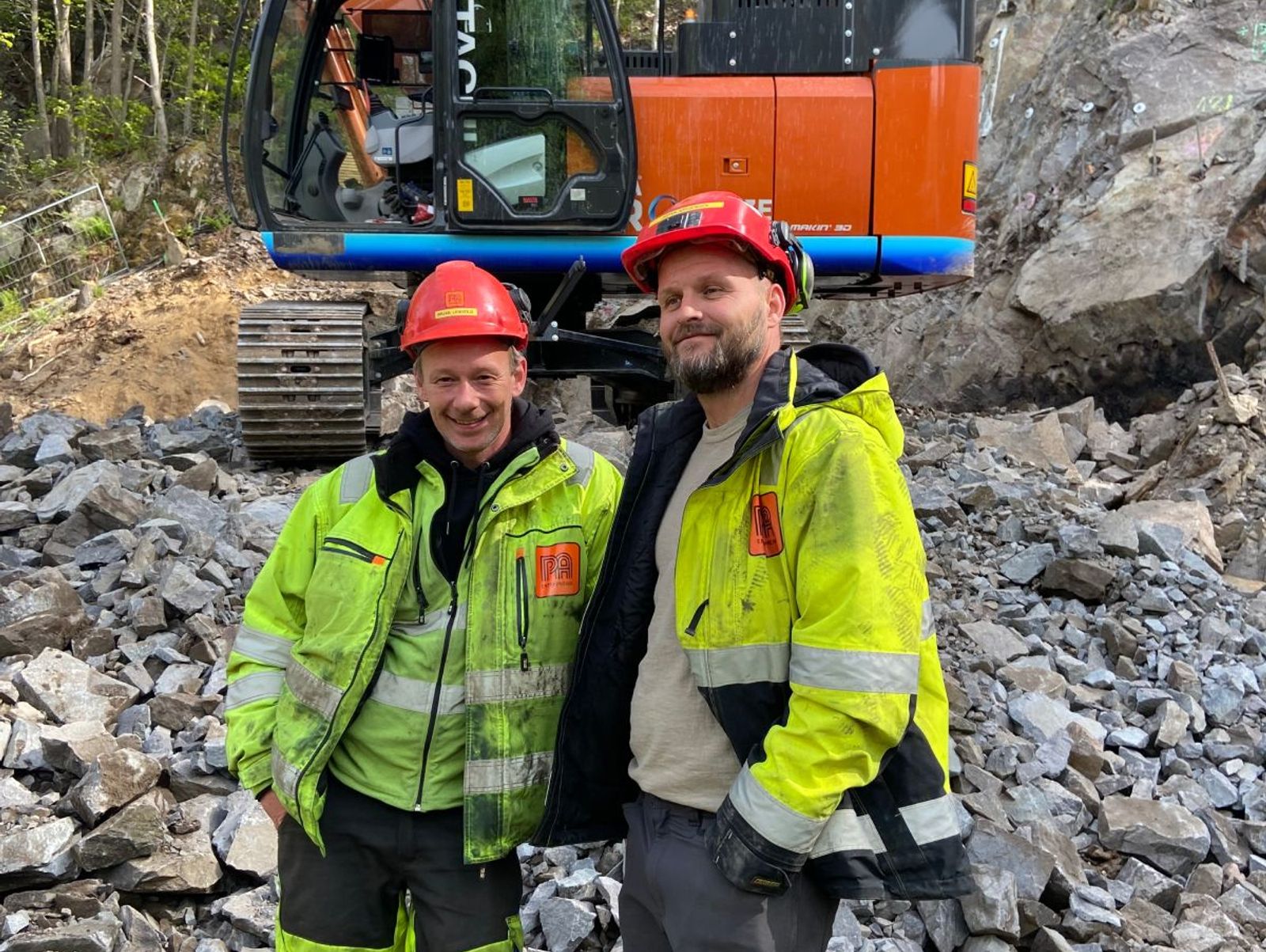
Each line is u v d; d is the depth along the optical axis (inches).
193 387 612.7
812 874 77.0
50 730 151.8
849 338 499.2
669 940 81.6
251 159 268.8
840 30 275.4
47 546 218.1
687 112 269.0
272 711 91.4
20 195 837.2
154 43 888.9
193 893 129.0
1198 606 215.2
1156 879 133.9
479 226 265.4
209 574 198.5
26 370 638.5
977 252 456.8
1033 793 146.4
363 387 288.7
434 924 89.8
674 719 79.9
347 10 287.4
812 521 74.1
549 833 86.9
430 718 88.0
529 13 259.4
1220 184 380.8
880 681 70.9
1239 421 306.7
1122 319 377.7
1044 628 202.2
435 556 88.9
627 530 86.0
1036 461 323.3
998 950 118.8
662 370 292.2
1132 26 449.4
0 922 122.0
